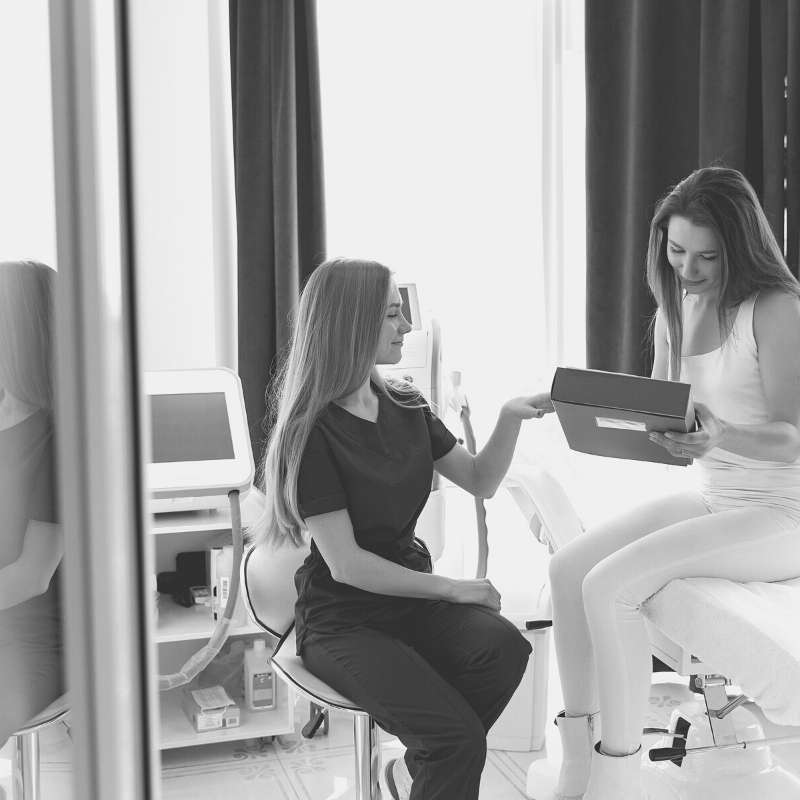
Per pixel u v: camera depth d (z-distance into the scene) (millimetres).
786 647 1504
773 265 1731
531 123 3324
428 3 3205
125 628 375
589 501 2453
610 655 1731
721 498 1817
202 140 2994
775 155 2887
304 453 1555
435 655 1564
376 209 3213
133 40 375
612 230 3213
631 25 3115
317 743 2359
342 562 1522
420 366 2617
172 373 2178
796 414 1679
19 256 355
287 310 2953
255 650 2328
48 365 359
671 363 1910
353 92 3156
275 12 2904
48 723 377
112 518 362
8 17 346
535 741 2270
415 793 1407
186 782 2139
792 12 2807
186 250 3006
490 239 3320
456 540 3266
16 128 349
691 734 2092
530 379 3402
